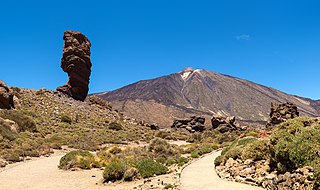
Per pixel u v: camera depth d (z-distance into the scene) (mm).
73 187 18516
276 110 60938
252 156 18422
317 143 14031
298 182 12562
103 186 18766
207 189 15180
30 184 19250
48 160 29656
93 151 39188
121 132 60219
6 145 32406
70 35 75938
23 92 67125
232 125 76500
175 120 89062
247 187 14898
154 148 36781
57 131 49344
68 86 76062
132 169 20125
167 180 18391
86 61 77000
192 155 32031
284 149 14531
